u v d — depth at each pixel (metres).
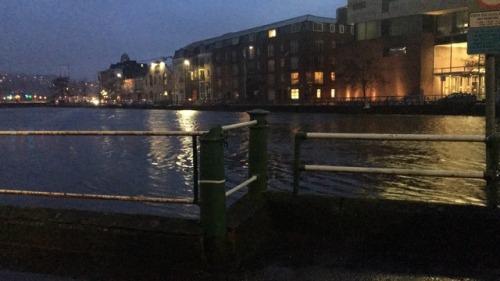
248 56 98.12
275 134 36.94
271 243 5.05
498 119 40.47
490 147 4.55
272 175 18.81
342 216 5.04
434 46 64.19
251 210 4.94
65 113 113.38
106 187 18.17
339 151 26.14
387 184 16.33
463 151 24.75
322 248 4.86
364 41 71.06
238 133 41.91
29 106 185.25
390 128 37.00
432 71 64.44
